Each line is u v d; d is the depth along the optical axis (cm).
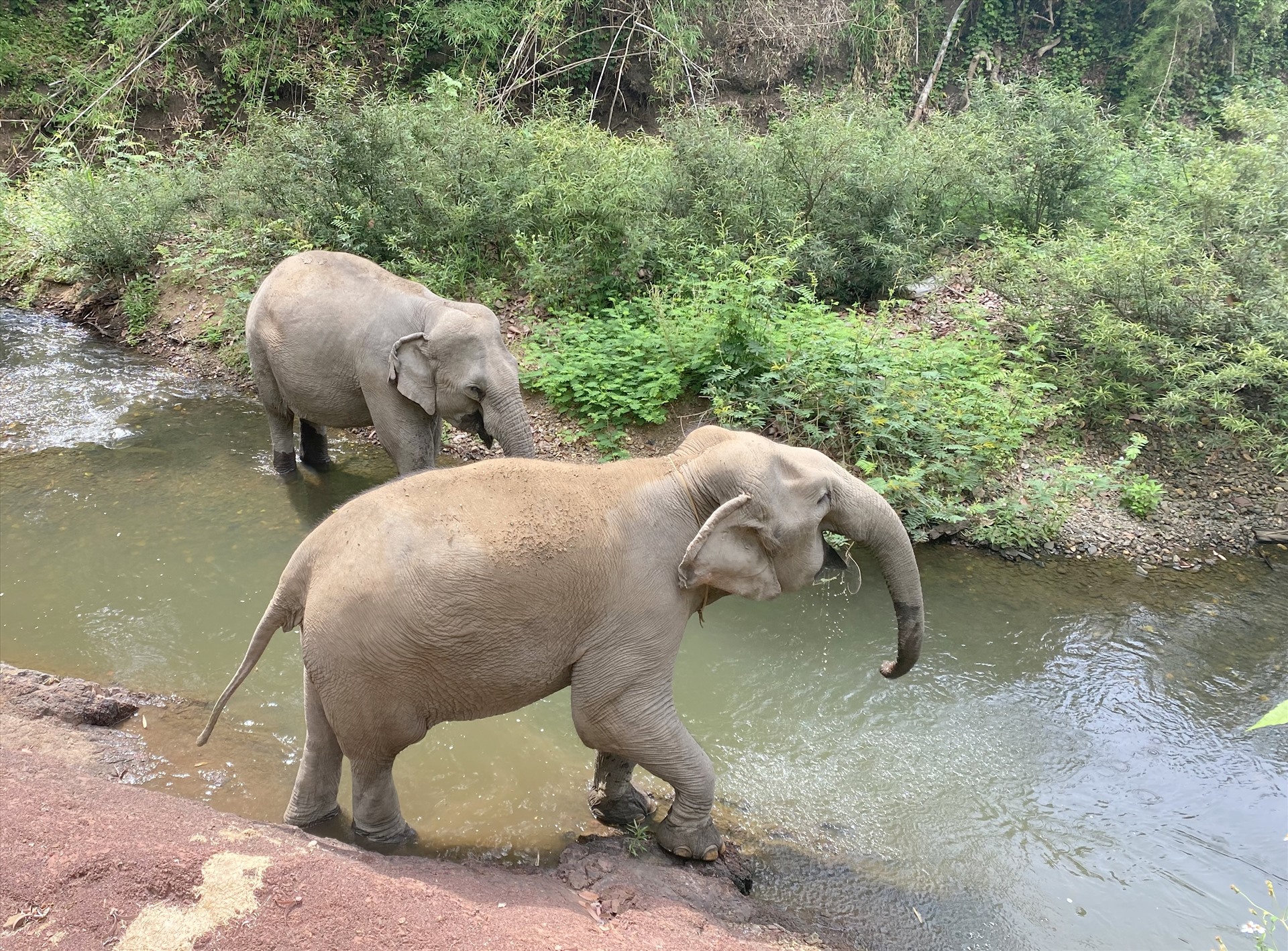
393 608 317
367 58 1852
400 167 1016
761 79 2052
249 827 334
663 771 362
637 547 343
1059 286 915
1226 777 489
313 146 1033
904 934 373
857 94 1457
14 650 516
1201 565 712
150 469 750
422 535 322
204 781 421
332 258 667
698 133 1119
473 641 324
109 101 1675
